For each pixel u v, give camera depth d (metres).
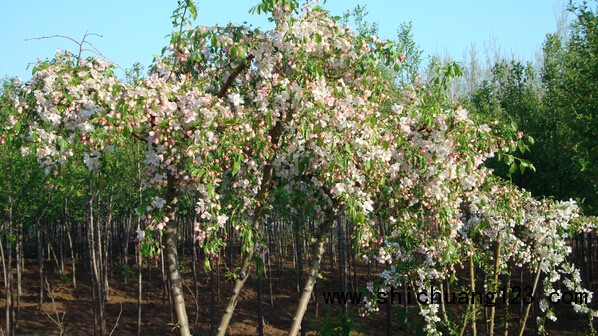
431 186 5.33
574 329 11.87
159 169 4.77
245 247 5.07
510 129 5.22
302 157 4.95
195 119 4.43
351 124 4.69
